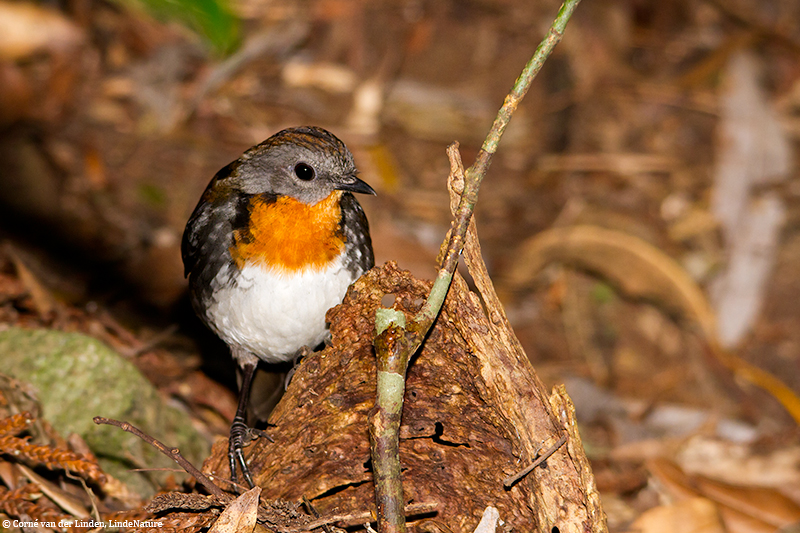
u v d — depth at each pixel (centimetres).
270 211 636
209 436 771
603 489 816
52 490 565
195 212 695
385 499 440
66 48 1314
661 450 923
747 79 1423
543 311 1188
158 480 638
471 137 1370
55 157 1178
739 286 1209
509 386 483
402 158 1325
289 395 536
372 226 1166
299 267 638
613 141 1422
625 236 1206
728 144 1352
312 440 520
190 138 1280
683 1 1614
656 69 1540
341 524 487
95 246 1055
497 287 1206
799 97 1477
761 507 761
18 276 843
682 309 1170
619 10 1571
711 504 718
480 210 1300
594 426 994
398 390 444
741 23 1603
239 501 468
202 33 1311
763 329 1177
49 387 655
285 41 1426
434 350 504
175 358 870
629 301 1193
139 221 1120
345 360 523
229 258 645
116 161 1209
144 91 1320
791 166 1346
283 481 522
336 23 1462
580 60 1509
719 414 1043
